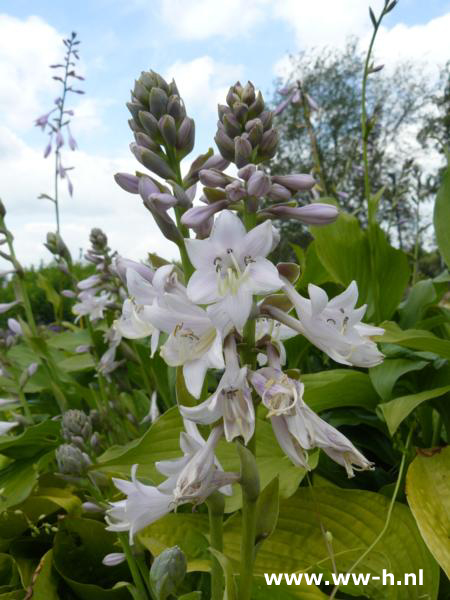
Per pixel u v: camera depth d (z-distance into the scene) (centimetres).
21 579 37
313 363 57
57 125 71
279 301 24
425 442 47
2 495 43
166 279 24
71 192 72
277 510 24
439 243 46
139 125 28
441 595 34
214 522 25
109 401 61
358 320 24
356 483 43
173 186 25
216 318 22
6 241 55
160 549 32
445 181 47
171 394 48
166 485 23
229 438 22
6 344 56
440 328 52
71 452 33
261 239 22
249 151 24
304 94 81
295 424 21
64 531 39
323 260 50
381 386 39
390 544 32
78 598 38
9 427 50
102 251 57
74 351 67
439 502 31
